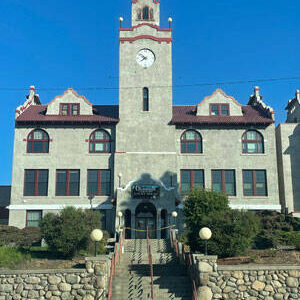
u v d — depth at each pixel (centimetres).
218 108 4484
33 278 2138
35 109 4528
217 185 4288
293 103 4803
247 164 4319
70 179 4244
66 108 4400
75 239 2700
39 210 4159
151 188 3991
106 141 4322
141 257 2858
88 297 2088
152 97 4334
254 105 4791
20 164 4234
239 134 4381
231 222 2516
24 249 2934
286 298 2088
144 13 4597
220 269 2106
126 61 4406
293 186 4278
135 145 4216
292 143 4381
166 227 3709
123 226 3681
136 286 2219
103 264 2130
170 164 4169
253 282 2100
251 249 2842
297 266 2133
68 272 2131
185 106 4762
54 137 4300
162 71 4397
